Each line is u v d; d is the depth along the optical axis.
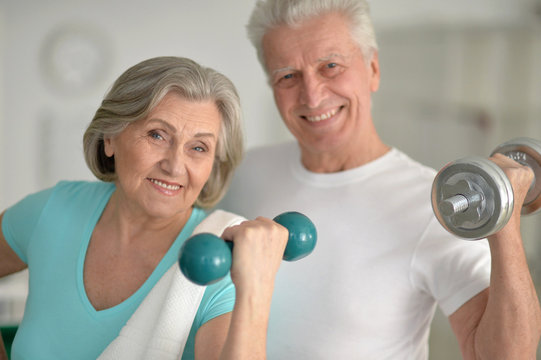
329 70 1.39
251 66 4.23
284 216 1.00
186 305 1.12
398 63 3.78
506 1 3.92
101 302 1.28
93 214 1.38
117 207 1.35
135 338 1.14
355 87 1.40
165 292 1.17
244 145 1.40
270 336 1.39
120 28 4.05
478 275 1.18
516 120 3.53
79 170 4.08
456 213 1.00
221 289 1.14
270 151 1.67
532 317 1.05
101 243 1.34
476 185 0.98
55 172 4.05
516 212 1.03
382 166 1.44
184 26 4.14
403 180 1.40
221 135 1.30
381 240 1.33
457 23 3.77
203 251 0.85
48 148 4.02
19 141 3.98
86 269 1.32
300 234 0.98
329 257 1.38
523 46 3.52
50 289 1.32
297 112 1.45
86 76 4.02
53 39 3.95
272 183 1.58
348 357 1.33
